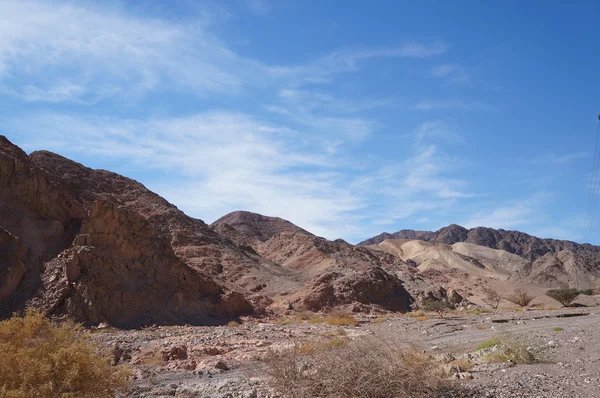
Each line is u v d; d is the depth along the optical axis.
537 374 11.92
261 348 22.02
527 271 137.25
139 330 34.59
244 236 138.50
